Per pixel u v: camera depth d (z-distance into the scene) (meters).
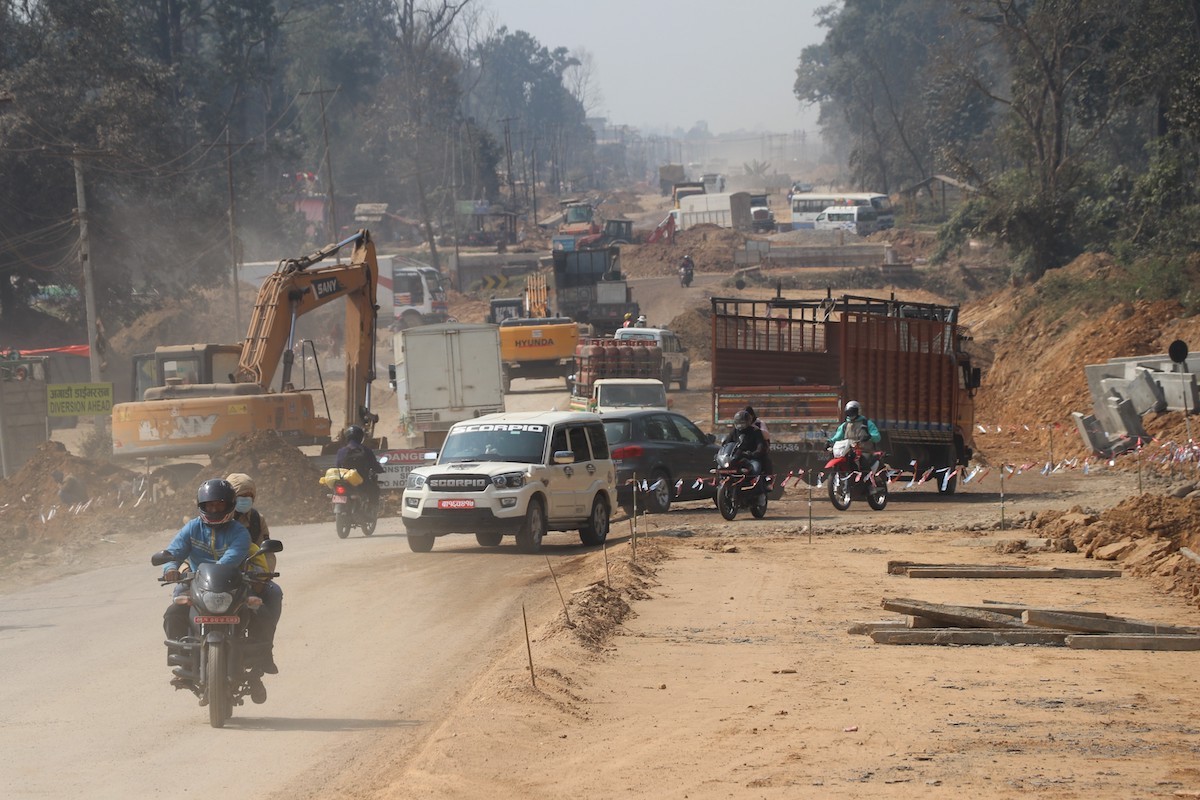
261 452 89.69
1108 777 26.22
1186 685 36.06
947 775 26.47
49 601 56.28
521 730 30.39
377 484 78.00
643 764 27.77
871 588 54.22
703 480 87.25
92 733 31.08
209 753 28.98
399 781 25.95
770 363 98.19
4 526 82.56
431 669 38.78
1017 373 167.88
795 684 36.28
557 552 68.56
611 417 85.06
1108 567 59.56
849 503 85.81
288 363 100.44
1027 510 82.56
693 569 60.00
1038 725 31.22
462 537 78.56
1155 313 146.25
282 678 37.75
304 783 26.31
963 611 44.91
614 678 37.25
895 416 96.56
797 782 26.08
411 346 131.62
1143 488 93.00
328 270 104.00
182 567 32.25
